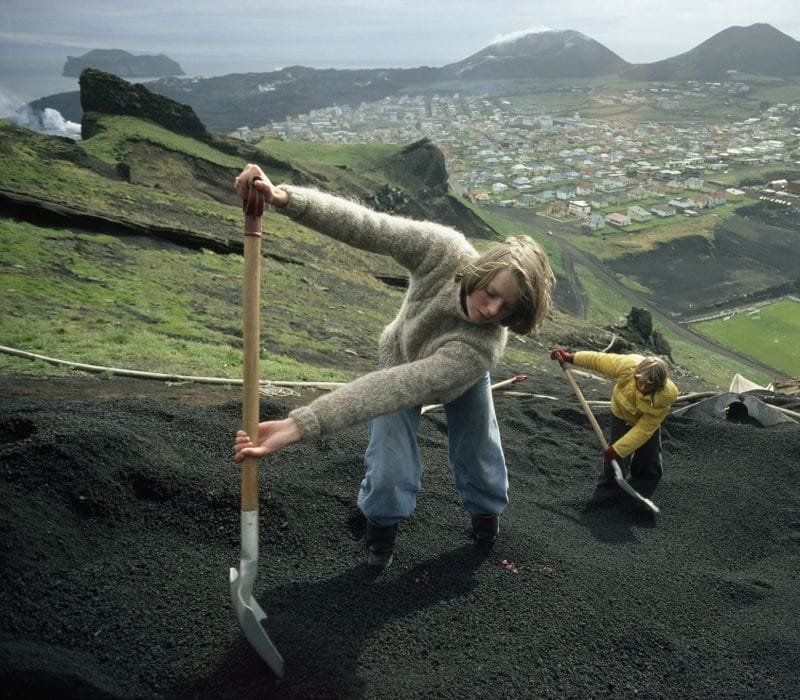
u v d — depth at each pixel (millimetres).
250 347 2195
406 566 3422
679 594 3619
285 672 2504
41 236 16375
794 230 196375
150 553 3129
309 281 23734
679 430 6211
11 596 2609
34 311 9781
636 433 4652
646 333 61438
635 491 4816
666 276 161375
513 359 18250
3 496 2980
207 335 11398
